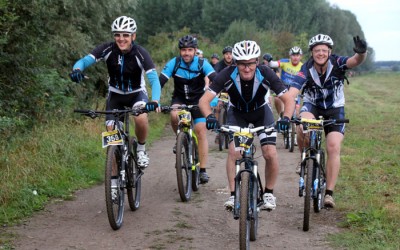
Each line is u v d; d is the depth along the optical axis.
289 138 10.00
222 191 6.79
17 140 7.66
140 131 5.86
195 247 4.68
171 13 56.75
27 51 8.77
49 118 9.41
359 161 8.10
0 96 8.35
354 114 15.22
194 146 6.70
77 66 5.39
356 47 5.37
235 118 5.22
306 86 5.83
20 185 6.14
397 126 12.54
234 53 4.71
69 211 5.80
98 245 4.71
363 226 5.10
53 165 7.07
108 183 4.93
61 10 12.78
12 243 4.71
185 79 6.73
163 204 6.12
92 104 12.73
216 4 54.72
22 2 8.57
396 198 5.91
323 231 5.09
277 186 6.99
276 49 40.28
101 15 14.70
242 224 4.17
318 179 5.32
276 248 4.66
